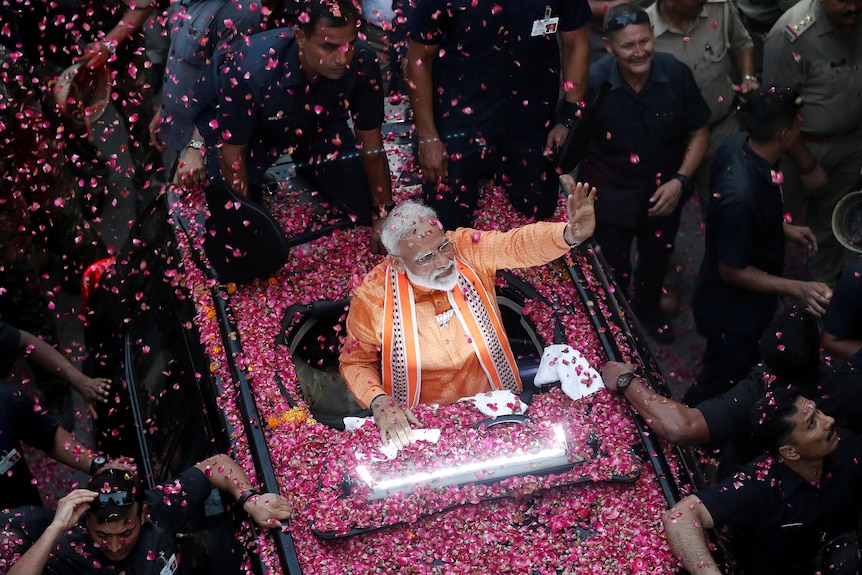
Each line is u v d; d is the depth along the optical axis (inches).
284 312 184.1
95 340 221.3
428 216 167.2
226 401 172.7
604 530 154.9
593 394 170.9
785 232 231.9
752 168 208.4
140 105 269.0
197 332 182.4
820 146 245.0
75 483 224.2
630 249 275.9
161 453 189.9
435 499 156.9
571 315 182.9
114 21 254.5
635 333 187.8
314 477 161.5
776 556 162.7
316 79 175.0
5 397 176.2
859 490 159.0
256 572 152.9
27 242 227.6
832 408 171.2
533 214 200.7
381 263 177.2
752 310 218.5
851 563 150.9
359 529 154.4
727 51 247.4
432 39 180.7
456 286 172.2
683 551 148.6
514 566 150.1
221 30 209.0
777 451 154.5
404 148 210.2
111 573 155.9
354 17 163.3
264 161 189.0
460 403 170.4
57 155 241.4
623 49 220.5
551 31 182.5
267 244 177.6
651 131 231.9
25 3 245.8
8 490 181.0
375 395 171.5
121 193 283.4
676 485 159.9
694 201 298.8
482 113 189.0
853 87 238.4
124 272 215.2
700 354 257.9
